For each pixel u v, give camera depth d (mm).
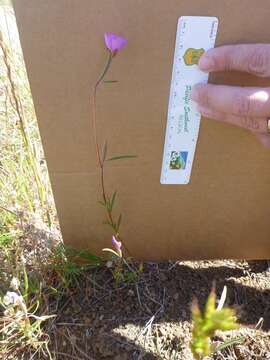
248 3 276
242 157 364
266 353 390
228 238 440
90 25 279
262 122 297
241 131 345
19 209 468
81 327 401
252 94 281
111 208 376
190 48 294
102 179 362
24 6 268
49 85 305
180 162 364
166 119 333
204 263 467
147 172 370
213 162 366
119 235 424
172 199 395
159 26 283
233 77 309
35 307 411
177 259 461
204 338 197
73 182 371
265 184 387
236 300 431
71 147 344
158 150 354
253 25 286
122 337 395
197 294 433
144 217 410
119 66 300
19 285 411
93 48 289
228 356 386
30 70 297
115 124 333
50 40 283
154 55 296
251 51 276
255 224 425
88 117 326
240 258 465
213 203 402
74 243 429
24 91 599
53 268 428
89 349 389
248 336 399
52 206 504
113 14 276
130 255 447
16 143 560
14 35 660
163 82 311
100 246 437
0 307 408
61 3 268
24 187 502
